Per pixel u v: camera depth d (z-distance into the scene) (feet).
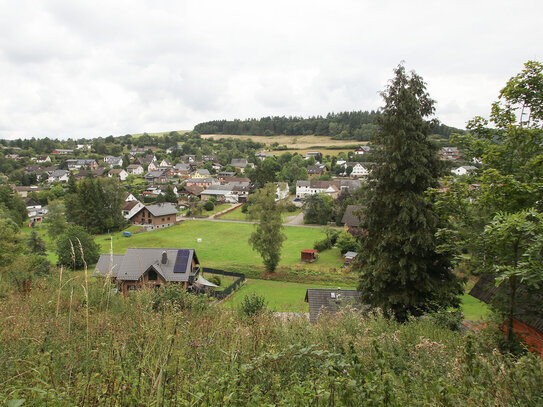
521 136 29.07
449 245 30.96
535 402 12.19
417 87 53.26
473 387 12.78
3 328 16.21
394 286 49.65
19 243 96.27
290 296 100.99
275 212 131.23
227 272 125.29
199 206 274.16
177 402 10.49
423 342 18.92
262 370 13.37
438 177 52.11
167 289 36.91
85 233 141.59
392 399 10.90
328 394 10.99
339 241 157.17
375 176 52.01
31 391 10.66
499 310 28.53
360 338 19.38
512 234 23.17
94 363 12.84
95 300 24.61
